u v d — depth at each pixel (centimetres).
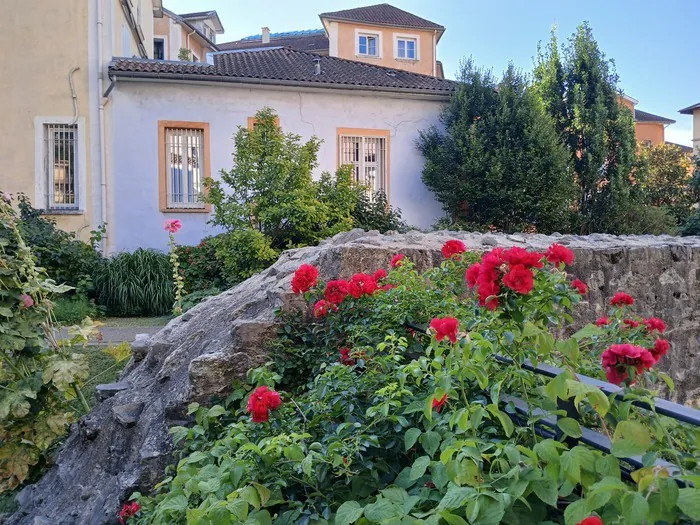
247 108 1326
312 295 336
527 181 1277
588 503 141
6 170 1284
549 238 559
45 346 414
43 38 1279
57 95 1284
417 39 3180
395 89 1375
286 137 1075
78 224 1280
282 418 240
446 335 205
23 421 388
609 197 1412
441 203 1433
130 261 1098
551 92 1502
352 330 307
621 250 479
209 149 1308
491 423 209
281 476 206
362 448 202
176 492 212
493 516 149
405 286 315
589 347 329
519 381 210
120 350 489
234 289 516
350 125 1387
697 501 127
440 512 154
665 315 503
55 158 1308
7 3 1273
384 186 1418
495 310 201
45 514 331
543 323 217
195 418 310
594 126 1431
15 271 403
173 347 417
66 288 422
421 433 207
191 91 1298
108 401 377
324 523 188
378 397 226
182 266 1096
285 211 1012
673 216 1611
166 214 1291
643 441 154
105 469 333
